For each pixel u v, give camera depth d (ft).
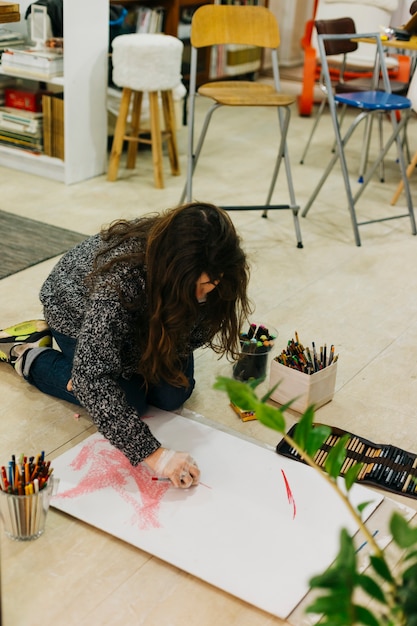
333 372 7.51
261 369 7.78
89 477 6.23
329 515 5.98
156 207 13.07
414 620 2.68
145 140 13.88
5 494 5.40
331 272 10.87
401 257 11.61
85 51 13.44
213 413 7.34
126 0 17.12
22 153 14.26
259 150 16.74
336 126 12.05
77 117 13.73
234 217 12.76
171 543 5.61
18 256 10.65
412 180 15.38
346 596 2.74
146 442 5.83
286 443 6.73
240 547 5.61
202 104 20.51
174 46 13.32
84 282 6.33
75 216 12.41
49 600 5.15
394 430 7.34
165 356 5.86
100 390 5.73
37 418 7.11
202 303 5.92
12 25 14.40
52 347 7.95
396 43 13.39
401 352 8.81
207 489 6.15
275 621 5.09
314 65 19.34
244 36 11.72
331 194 14.20
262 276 10.53
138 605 5.16
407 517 6.07
